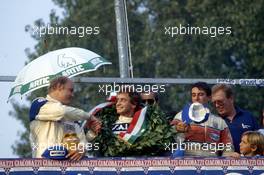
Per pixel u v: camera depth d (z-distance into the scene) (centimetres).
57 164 1295
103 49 2481
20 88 1423
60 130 1346
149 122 1368
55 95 1361
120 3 1538
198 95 1425
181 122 1379
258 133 1377
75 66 1421
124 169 1302
